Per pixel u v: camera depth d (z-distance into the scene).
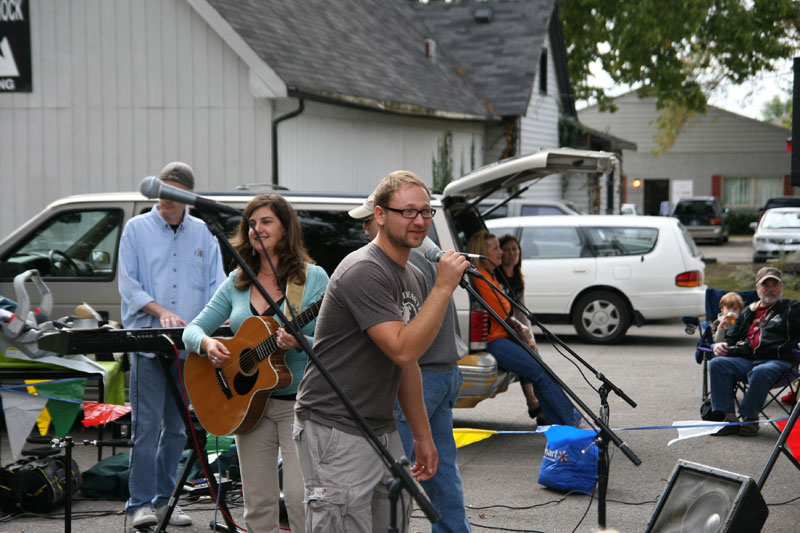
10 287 8.62
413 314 3.85
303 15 19.41
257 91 15.16
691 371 12.04
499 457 7.96
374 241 3.90
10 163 16.45
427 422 4.12
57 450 6.69
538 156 7.61
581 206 31.48
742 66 33.81
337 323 3.79
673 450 8.09
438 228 7.98
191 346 4.84
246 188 8.80
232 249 4.05
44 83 16.27
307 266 4.99
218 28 15.34
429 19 30.53
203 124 15.80
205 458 5.17
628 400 4.64
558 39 30.89
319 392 3.87
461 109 22.45
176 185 5.93
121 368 7.42
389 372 3.85
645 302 14.07
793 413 5.20
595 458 6.79
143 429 5.83
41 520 6.22
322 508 3.82
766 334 8.62
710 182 51.66
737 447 8.20
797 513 6.34
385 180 3.77
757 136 50.81
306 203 8.31
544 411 7.83
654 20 32.69
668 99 35.28
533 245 14.57
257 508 4.88
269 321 4.77
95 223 8.66
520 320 8.67
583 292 14.40
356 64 18.84
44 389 6.75
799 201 33.16
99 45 16.06
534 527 6.05
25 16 16.20
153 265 5.99
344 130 17.94
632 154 52.44
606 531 4.48
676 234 14.12
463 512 5.16
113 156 16.12
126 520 6.15
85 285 8.52
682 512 4.77
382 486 3.97
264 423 4.83
